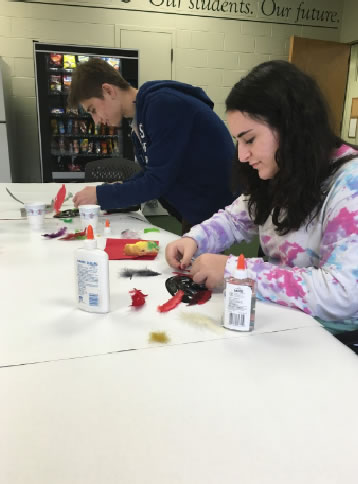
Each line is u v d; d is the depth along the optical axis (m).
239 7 4.64
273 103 0.85
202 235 1.22
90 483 0.42
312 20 4.89
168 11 4.48
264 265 0.91
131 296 0.91
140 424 0.51
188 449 0.47
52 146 4.28
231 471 0.44
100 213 1.96
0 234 1.53
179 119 1.58
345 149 0.93
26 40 4.22
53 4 4.19
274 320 0.81
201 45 4.66
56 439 0.48
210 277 0.94
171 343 0.71
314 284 0.84
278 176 0.92
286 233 1.00
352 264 0.81
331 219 0.87
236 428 0.51
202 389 0.58
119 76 1.78
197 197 1.80
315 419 0.53
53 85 4.05
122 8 4.36
